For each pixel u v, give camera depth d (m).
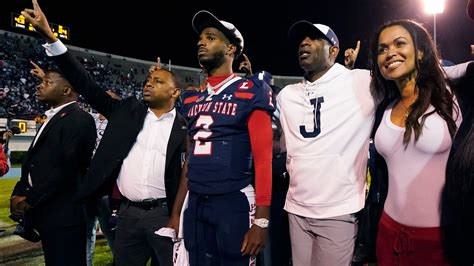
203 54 2.32
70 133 2.90
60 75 3.12
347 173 2.31
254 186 2.30
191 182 2.25
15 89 21.25
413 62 1.96
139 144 2.75
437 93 1.89
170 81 2.84
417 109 1.89
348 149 2.33
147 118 2.84
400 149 1.95
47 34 2.63
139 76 29.50
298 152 2.42
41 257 4.44
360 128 2.33
